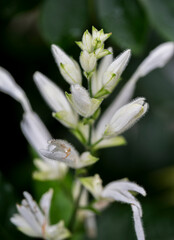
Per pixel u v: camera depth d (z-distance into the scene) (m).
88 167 0.33
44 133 0.34
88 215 0.35
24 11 0.37
